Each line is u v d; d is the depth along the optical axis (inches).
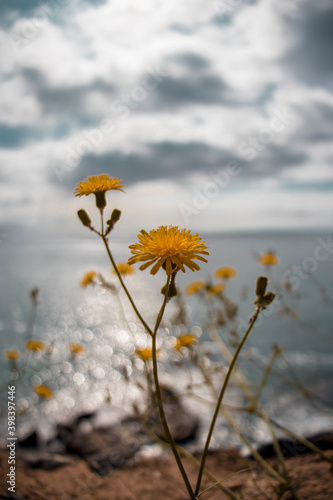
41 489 99.2
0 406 254.2
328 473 93.7
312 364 342.0
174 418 179.3
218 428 183.3
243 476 107.4
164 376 265.4
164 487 107.7
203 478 112.8
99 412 186.1
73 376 390.0
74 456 146.1
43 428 220.5
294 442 121.6
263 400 229.8
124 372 94.0
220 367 123.2
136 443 147.6
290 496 86.6
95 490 104.3
